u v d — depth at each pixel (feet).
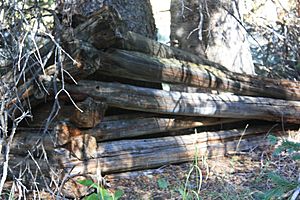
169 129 14.52
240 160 15.16
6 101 10.57
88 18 11.66
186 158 14.58
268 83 16.57
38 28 10.53
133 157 13.41
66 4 11.88
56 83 11.33
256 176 13.73
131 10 15.90
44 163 12.11
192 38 18.54
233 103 15.30
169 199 12.08
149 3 17.06
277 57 23.34
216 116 15.11
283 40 22.00
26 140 12.50
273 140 9.93
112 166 13.00
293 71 23.11
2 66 12.24
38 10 11.45
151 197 12.26
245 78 16.03
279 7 22.71
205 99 14.65
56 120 12.24
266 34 23.29
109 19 11.43
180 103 13.98
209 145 15.19
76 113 12.01
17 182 10.60
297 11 22.99
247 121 16.44
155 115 14.20
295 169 14.03
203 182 13.25
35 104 12.11
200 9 15.99
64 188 11.86
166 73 13.61
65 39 11.28
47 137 12.17
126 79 13.26
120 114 13.60
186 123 14.82
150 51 13.82
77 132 12.31
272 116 16.33
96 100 12.29
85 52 11.29
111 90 12.49
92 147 12.57
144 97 13.19
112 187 12.77
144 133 13.99
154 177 13.57
